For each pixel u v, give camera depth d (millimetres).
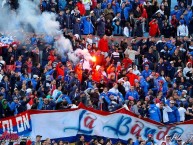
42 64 67625
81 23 72062
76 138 61031
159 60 70000
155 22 74188
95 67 67188
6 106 60719
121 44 70875
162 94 66375
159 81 67688
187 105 66062
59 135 60562
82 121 61188
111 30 72938
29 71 65500
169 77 69188
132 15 73750
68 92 63875
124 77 66500
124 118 62094
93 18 72562
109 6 73250
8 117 59344
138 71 68562
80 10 73188
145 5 75188
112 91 64812
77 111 61094
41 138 59719
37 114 60062
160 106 64188
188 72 70000
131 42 71188
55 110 60531
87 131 61219
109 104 63500
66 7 73000
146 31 75062
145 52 71062
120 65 68125
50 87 63688
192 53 72312
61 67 65812
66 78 65000
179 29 75125
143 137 62469
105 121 61656
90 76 65875
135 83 66562
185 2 77250
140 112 63438
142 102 63875
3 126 59188
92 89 64188
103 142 60750
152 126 62656
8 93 61906
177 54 71312
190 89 68750
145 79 67750
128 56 70250
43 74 64750
